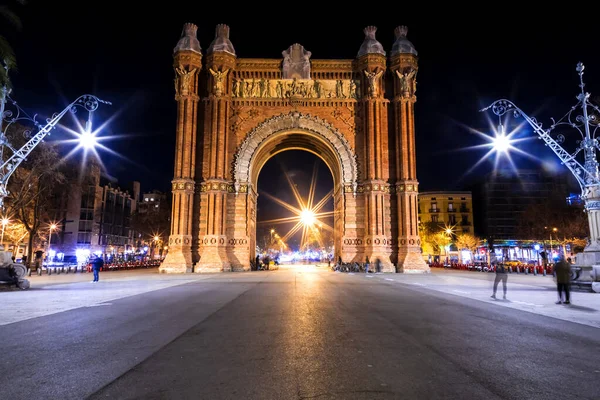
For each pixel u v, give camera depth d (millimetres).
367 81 50438
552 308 15125
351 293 20641
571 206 67562
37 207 47750
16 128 42625
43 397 5727
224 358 7816
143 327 11023
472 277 36750
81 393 5887
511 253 97000
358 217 48688
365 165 48812
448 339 9547
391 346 8820
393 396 5781
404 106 49375
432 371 6984
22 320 12234
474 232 114625
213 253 46031
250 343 9078
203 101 50531
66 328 10906
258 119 50625
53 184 48312
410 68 49656
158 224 95125
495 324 11594
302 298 18141
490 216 107562
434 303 16594
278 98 50875
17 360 7680
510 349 8578
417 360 7688
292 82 51250
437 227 102125
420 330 10641
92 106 27578
